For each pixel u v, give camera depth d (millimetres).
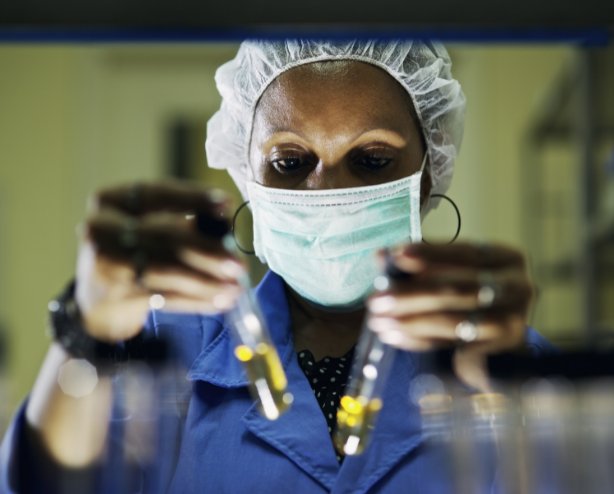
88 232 685
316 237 1079
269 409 805
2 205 3529
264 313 1100
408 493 924
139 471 944
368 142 1057
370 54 1041
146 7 586
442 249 711
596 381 753
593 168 2465
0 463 793
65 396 785
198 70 3795
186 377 1018
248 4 589
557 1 601
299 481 936
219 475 956
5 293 3457
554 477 883
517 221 3506
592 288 2453
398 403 998
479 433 915
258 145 1115
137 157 3766
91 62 3646
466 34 615
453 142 1271
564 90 2742
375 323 743
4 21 581
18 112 3590
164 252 689
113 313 737
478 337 723
